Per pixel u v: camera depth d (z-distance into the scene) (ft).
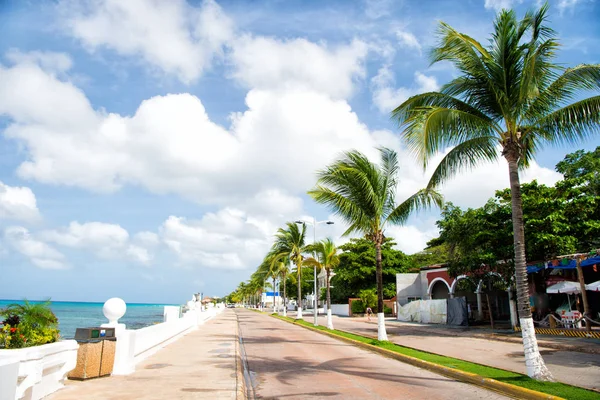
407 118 40.50
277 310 230.07
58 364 24.34
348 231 63.57
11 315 24.93
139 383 28.66
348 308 161.07
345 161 58.49
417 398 27.43
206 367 36.86
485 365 39.14
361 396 28.07
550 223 67.05
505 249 71.51
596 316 79.71
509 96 34.81
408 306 118.32
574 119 34.09
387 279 166.09
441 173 41.06
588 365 38.47
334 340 69.51
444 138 37.32
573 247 66.33
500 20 34.94
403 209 58.80
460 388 30.73
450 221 82.84
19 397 19.38
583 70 33.50
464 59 36.27
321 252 96.48
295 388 30.89
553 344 53.93
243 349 56.08
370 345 56.75
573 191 70.28
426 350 51.62
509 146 34.83
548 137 36.60
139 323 158.71
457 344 58.44
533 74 31.81
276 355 50.14
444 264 114.42
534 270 72.84
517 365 39.32
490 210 76.84
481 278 82.28
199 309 100.94
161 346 52.13
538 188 73.26
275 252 147.64
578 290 67.31
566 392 26.45
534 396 26.50
